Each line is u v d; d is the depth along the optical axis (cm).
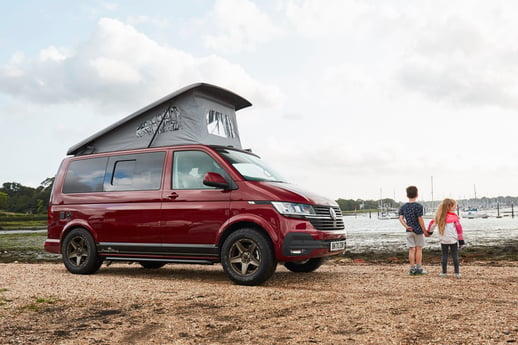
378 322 415
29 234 5772
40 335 389
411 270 787
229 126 884
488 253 1539
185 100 807
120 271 900
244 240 664
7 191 19925
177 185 739
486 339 357
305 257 649
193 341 370
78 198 838
